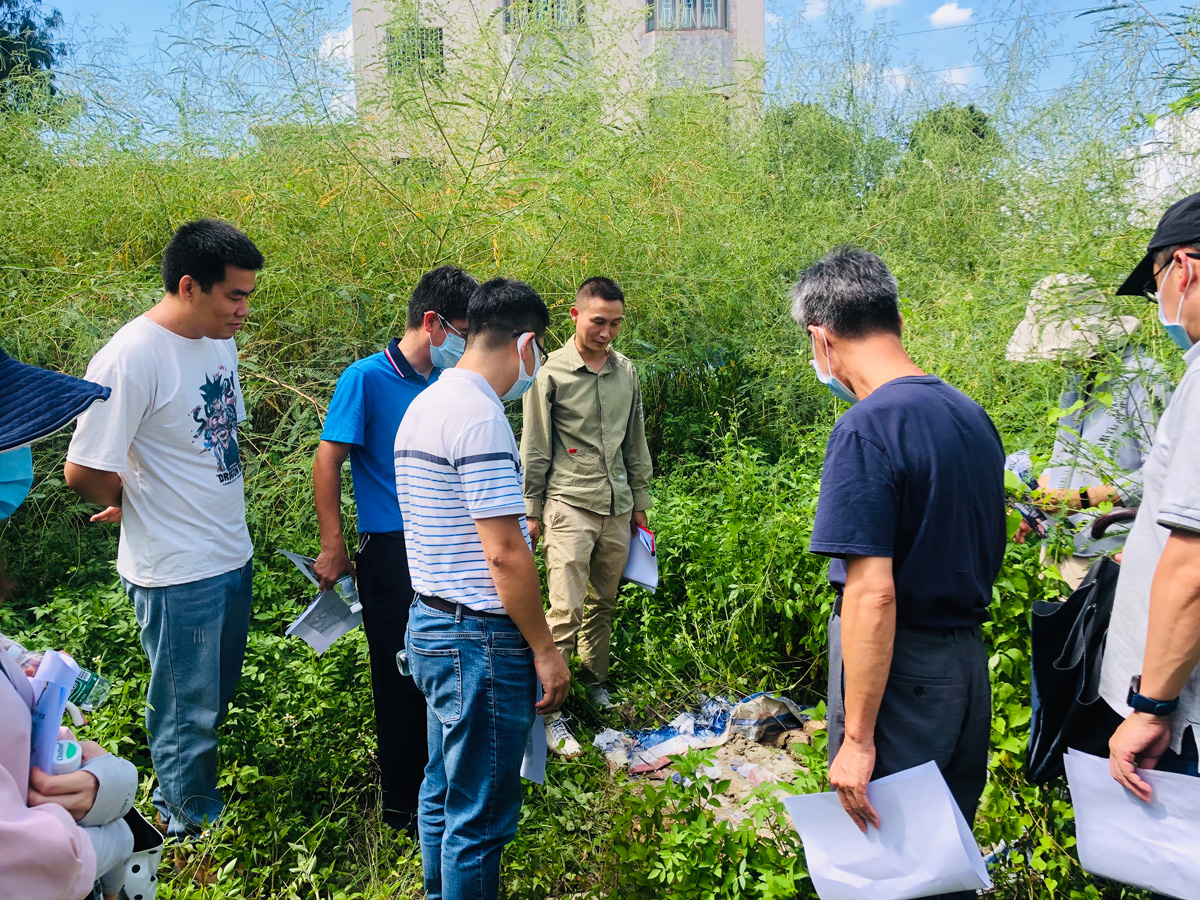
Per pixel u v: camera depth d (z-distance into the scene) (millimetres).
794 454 5160
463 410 2225
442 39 5855
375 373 2930
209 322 2617
